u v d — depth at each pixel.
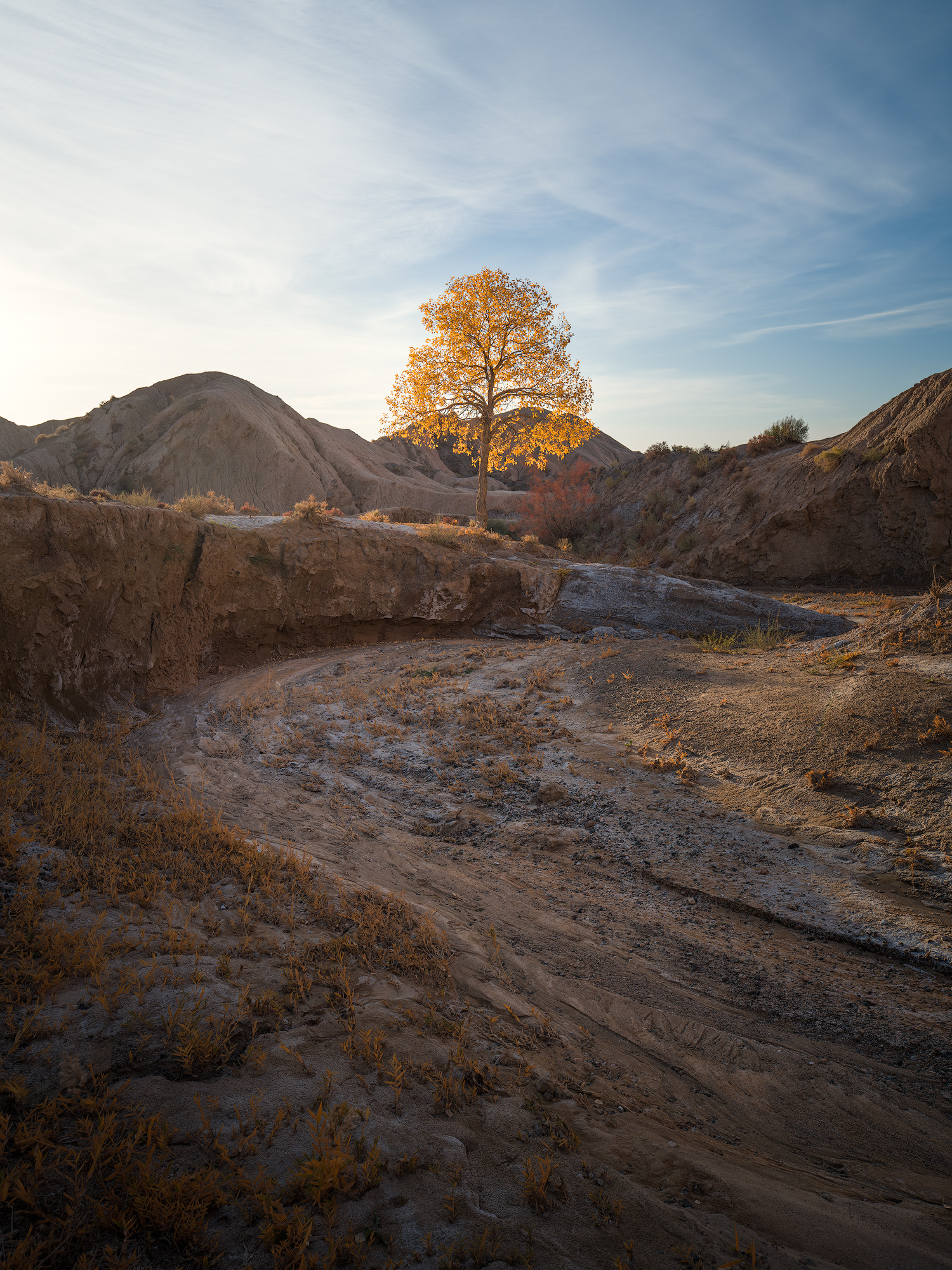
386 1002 4.32
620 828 8.07
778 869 7.00
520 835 8.02
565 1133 3.31
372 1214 2.52
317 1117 2.95
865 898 6.38
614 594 22.08
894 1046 4.70
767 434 39.50
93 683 11.88
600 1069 4.25
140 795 8.18
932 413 27.30
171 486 64.81
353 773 9.99
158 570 13.77
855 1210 3.09
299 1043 3.67
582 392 32.47
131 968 4.10
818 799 8.03
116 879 5.41
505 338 31.83
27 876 5.12
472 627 21.64
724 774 9.06
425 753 10.70
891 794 7.70
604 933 6.07
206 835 6.94
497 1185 2.82
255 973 4.39
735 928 6.18
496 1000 4.83
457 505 73.12
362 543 19.58
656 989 5.29
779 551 32.53
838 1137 3.86
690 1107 4.01
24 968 3.85
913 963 5.57
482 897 6.66
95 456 71.06
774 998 5.22
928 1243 2.91
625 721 11.34
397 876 7.00
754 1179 3.26
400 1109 3.21
